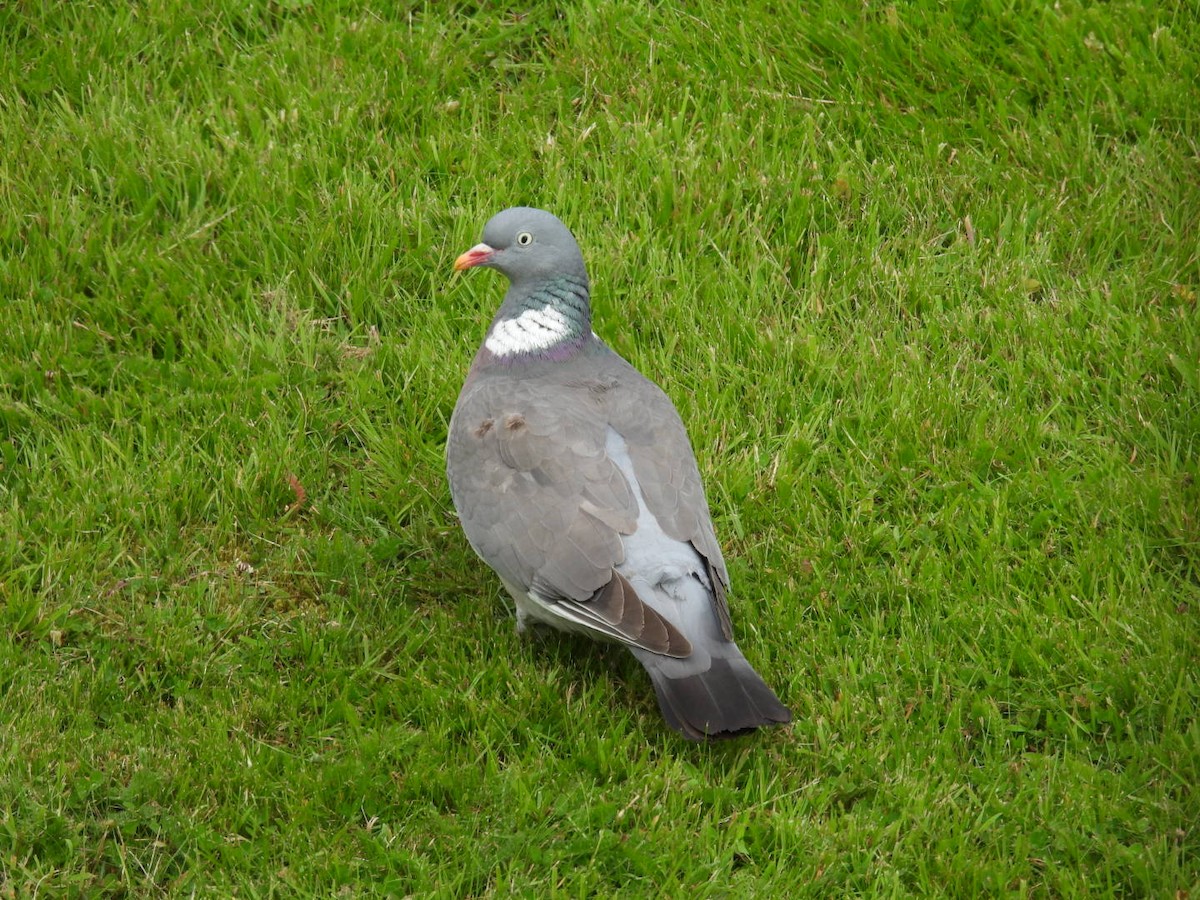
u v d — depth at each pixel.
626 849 8.19
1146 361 10.96
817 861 8.20
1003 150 12.57
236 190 11.97
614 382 9.41
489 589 9.88
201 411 10.66
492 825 8.39
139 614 9.36
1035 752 8.86
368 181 12.12
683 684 8.06
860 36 13.20
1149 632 9.28
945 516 10.10
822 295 11.66
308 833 8.28
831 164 12.44
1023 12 13.30
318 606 9.73
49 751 8.44
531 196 12.25
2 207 11.55
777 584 9.80
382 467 10.45
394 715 9.09
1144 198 12.16
